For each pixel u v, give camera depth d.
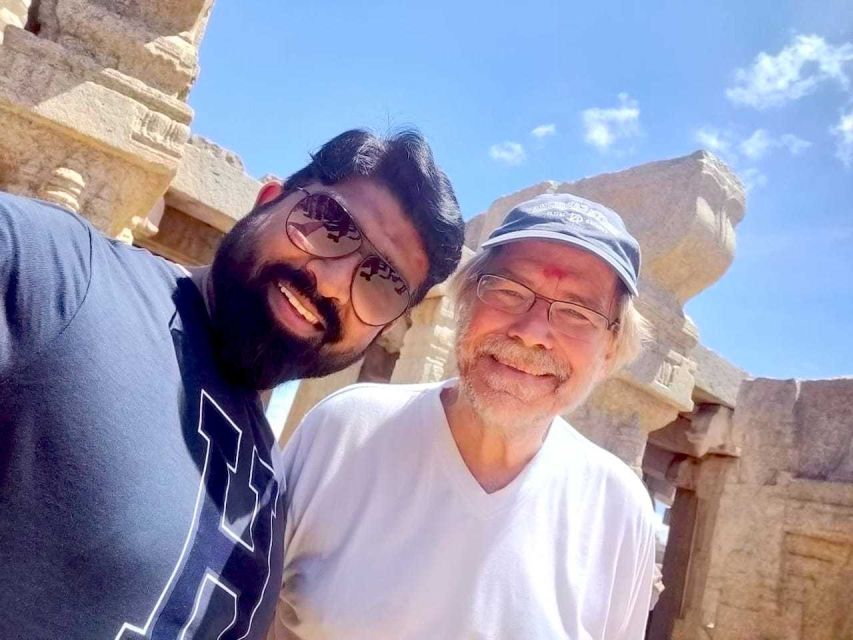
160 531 0.32
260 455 0.45
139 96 1.36
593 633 0.56
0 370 0.30
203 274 0.44
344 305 0.45
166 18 1.43
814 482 2.38
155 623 0.32
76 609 0.29
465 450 0.58
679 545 2.98
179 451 0.35
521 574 0.54
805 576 2.32
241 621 0.39
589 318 0.59
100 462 0.31
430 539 0.54
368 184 0.46
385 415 0.61
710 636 2.47
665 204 2.12
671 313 2.10
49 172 1.30
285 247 0.43
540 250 0.60
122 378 0.33
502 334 0.58
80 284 0.33
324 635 0.52
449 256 0.50
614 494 0.61
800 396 2.61
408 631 0.51
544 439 0.60
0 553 0.28
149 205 1.50
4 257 0.31
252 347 0.42
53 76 1.27
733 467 2.73
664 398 2.09
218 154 2.07
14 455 0.29
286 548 0.56
